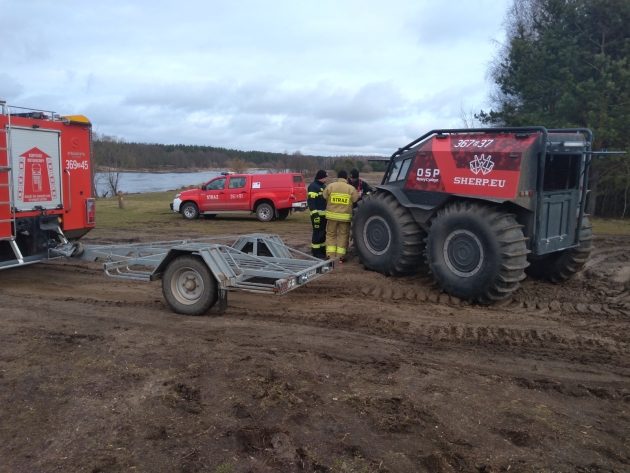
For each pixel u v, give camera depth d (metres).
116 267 7.35
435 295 7.85
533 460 3.59
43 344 5.62
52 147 8.91
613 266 10.09
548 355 5.57
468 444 3.77
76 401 4.33
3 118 7.98
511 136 7.36
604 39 22.45
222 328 6.27
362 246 9.18
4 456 3.57
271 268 7.14
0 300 7.57
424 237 8.56
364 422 4.04
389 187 8.79
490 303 7.43
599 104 20.28
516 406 4.36
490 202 7.38
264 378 4.75
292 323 6.56
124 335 5.92
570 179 7.79
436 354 5.55
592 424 4.11
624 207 22.84
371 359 5.33
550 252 7.59
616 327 6.48
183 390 4.52
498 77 26.23
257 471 3.41
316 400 4.38
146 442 3.73
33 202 8.60
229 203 19.59
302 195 19.83
